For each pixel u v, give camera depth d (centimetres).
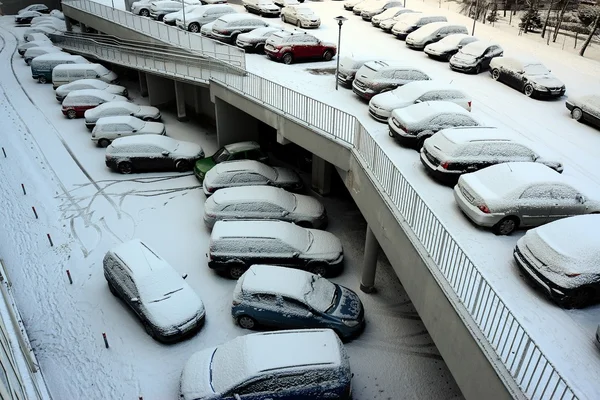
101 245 1669
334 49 2500
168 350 1270
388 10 3141
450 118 1457
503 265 983
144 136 2177
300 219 1728
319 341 1116
